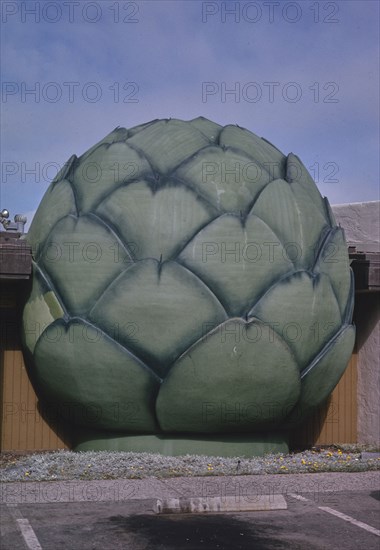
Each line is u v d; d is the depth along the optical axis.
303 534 7.27
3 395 11.49
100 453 10.73
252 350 10.06
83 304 10.30
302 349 10.45
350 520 7.78
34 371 10.98
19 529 7.27
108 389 10.31
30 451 11.53
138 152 10.66
